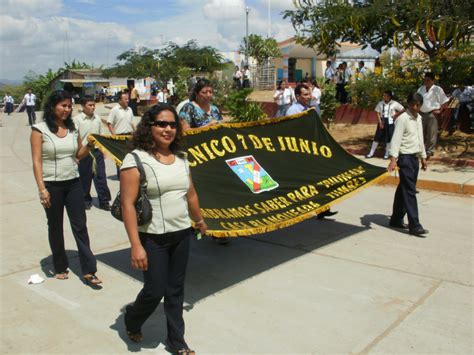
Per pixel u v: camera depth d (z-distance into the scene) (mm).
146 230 3588
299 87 7695
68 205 5148
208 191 5715
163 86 32938
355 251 6324
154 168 3521
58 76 58875
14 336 4211
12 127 22875
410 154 6793
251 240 6840
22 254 6227
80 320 4508
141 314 3869
